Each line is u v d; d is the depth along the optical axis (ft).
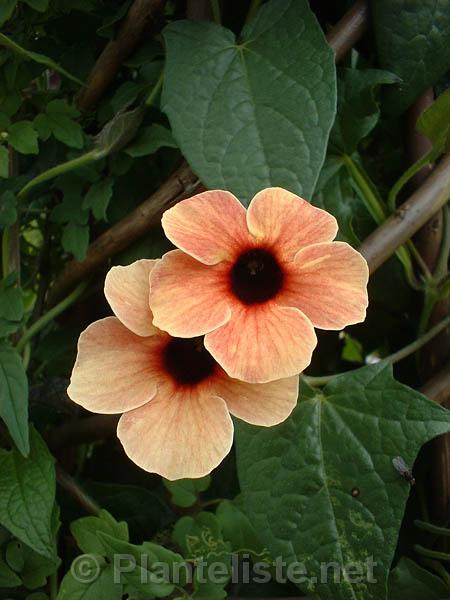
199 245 0.51
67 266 0.74
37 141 0.71
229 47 0.63
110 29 0.68
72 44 0.72
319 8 0.71
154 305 0.51
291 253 0.53
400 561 0.68
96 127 0.73
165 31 0.63
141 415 0.54
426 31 0.66
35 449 0.66
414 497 0.74
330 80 0.59
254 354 0.50
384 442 0.60
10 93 0.69
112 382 0.54
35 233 0.89
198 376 0.55
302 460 0.61
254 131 0.59
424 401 0.61
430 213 0.67
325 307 0.52
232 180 0.58
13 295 0.67
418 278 0.73
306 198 0.56
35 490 0.64
